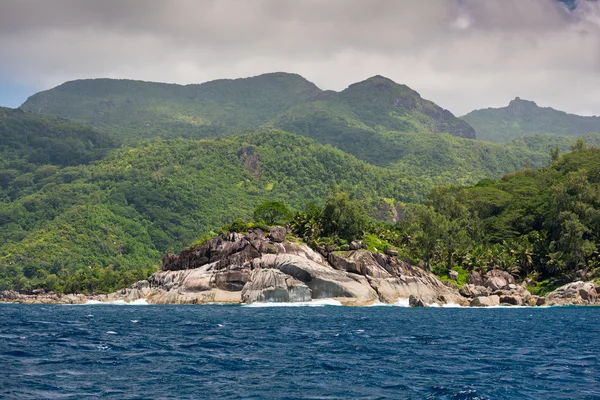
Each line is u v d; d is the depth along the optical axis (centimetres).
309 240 18650
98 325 9669
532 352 6556
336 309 14438
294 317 11544
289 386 4559
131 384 4550
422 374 5084
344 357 5997
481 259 19900
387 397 4238
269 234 18325
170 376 4875
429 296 16838
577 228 18725
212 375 4941
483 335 8375
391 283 16938
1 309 17038
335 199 19762
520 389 4516
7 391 4234
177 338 7538
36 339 7275
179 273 18488
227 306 15912
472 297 17500
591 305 17038
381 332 8612
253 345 6881
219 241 18475
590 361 5891
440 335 8294
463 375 5059
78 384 4516
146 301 18500
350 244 18362
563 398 4256
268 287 16512
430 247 19075
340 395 4288
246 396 4231
